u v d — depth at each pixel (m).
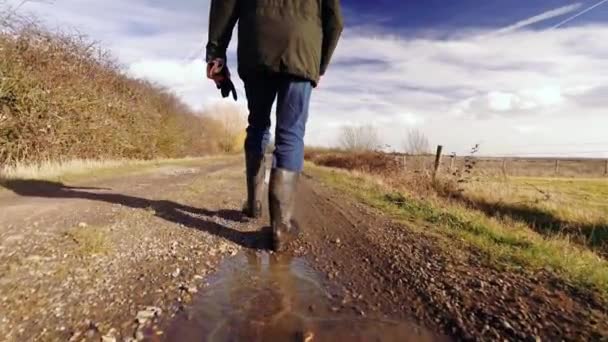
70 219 3.24
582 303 1.81
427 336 1.53
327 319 1.65
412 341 1.49
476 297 1.89
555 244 3.36
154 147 20.22
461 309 1.76
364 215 4.37
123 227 3.06
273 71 2.52
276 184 2.63
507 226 4.40
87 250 2.40
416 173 9.81
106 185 6.39
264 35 2.49
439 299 1.87
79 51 11.33
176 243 2.74
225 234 3.07
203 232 3.09
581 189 12.80
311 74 2.56
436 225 3.82
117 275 2.07
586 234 5.88
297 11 2.51
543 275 2.21
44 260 2.20
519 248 2.95
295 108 2.61
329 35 2.68
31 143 8.54
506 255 2.63
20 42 8.74
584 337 1.50
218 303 1.78
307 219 4.01
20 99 8.25
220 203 4.59
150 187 6.19
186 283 2.01
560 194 9.98
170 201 4.55
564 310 1.73
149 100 19.41
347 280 2.15
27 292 1.78
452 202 7.30
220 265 2.34
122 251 2.46
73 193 5.01
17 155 8.13
